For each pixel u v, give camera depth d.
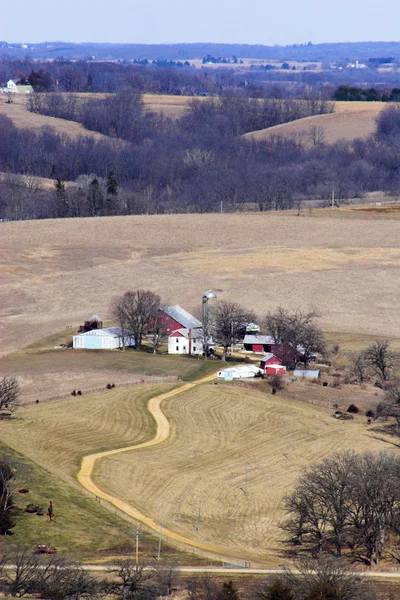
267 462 154.88
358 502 125.44
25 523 125.44
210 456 157.12
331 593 97.50
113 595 100.38
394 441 164.50
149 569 107.44
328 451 159.62
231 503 139.25
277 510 137.00
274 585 97.31
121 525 127.88
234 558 116.94
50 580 100.31
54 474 144.38
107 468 149.75
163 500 139.25
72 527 125.56
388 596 104.56
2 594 96.69
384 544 124.25
